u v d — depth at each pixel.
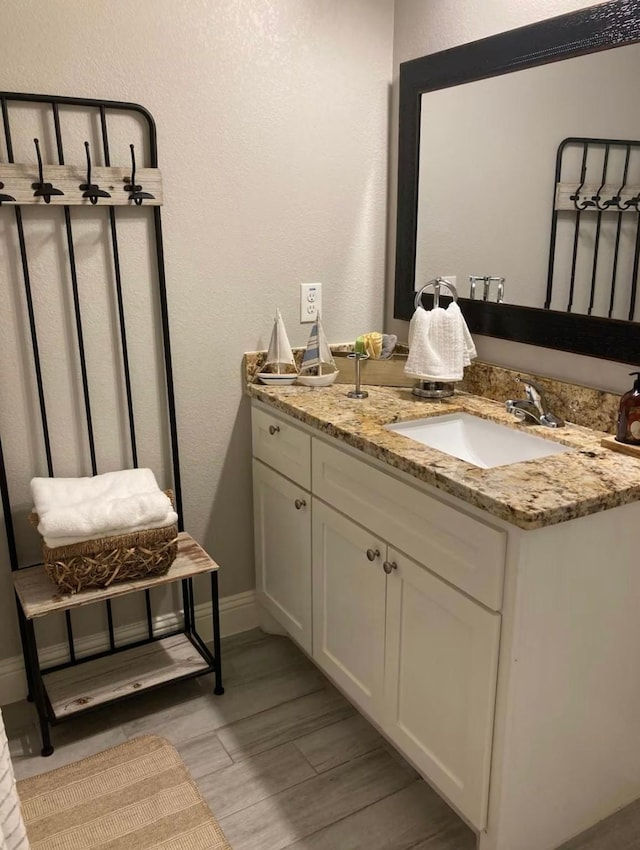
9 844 0.70
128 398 2.03
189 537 2.13
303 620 2.11
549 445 1.69
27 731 1.95
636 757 1.68
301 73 2.06
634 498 1.37
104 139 1.83
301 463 1.97
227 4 1.92
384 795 1.75
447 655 1.51
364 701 1.85
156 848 1.56
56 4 1.72
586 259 1.66
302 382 2.18
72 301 1.92
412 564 1.56
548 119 1.69
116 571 1.82
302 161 2.13
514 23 1.77
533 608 1.33
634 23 1.47
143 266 1.98
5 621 2.03
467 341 1.99
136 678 2.05
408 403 1.99
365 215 2.29
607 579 1.43
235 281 2.12
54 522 1.73
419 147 2.12
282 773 1.81
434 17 2.02
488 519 1.34
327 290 2.28
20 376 1.90
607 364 1.70
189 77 1.91
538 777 1.49
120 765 1.81
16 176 1.73
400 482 1.56
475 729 1.45
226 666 2.24
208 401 2.18
